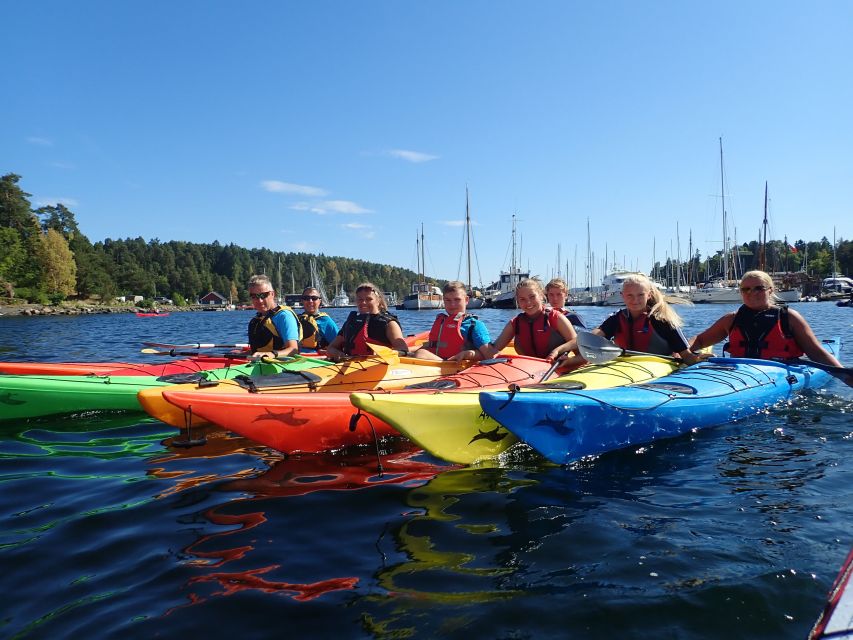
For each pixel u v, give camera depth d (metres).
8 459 4.19
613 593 2.22
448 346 6.06
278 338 6.04
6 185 63.81
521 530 2.83
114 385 5.68
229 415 3.99
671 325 5.59
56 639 2.00
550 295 7.00
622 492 3.33
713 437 4.40
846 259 63.88
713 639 1.94
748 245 68.25
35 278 58.53
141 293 90.44
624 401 4.16
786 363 5.50
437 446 3.82
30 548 2.70
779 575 2.29
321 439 4.25
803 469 3.58
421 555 2.58
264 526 2.93
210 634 2.02
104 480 3.70
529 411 3.72
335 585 2.33
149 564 2.53
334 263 133.25
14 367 6.17
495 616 2.09
